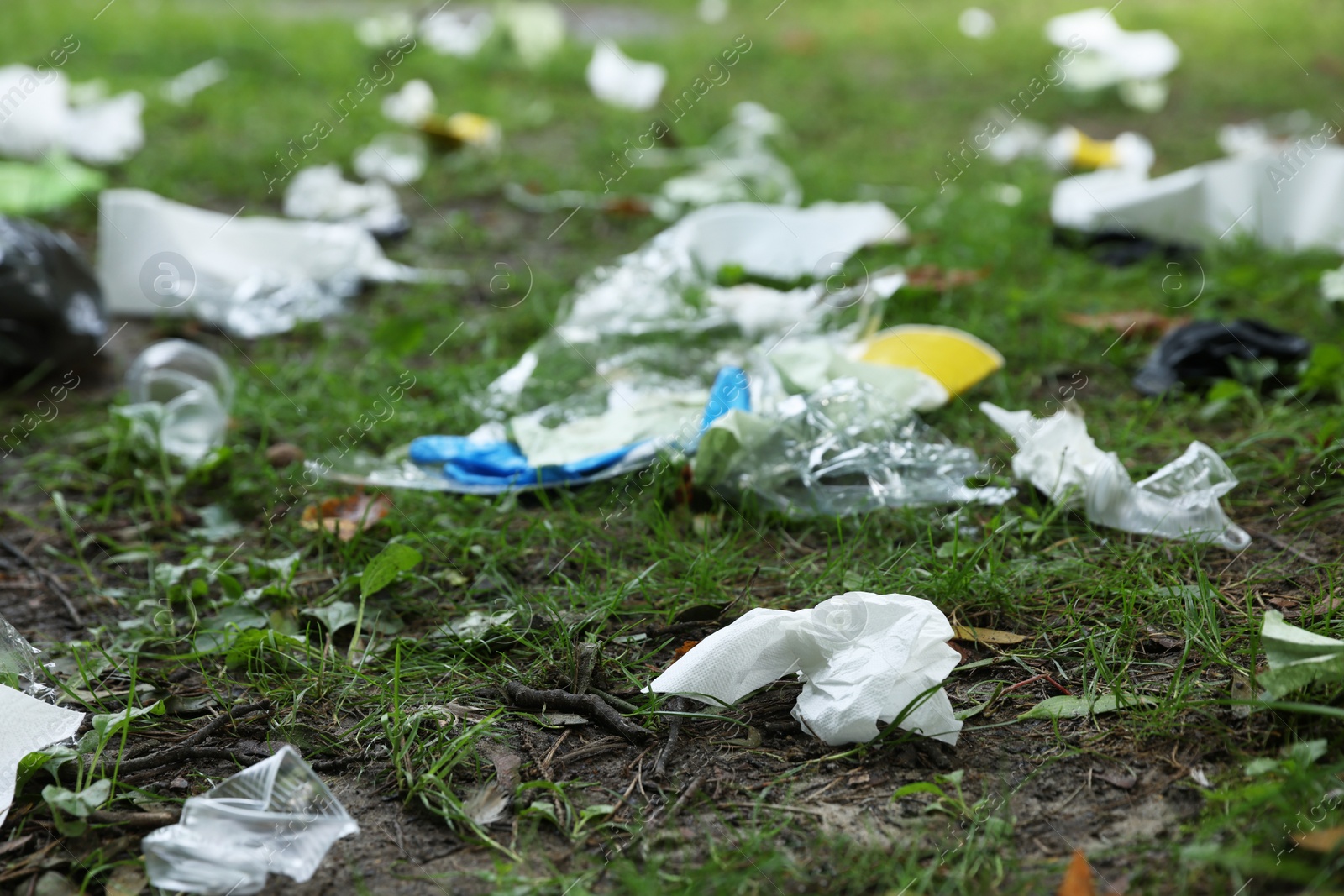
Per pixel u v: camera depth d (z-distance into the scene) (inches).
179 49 234.1
